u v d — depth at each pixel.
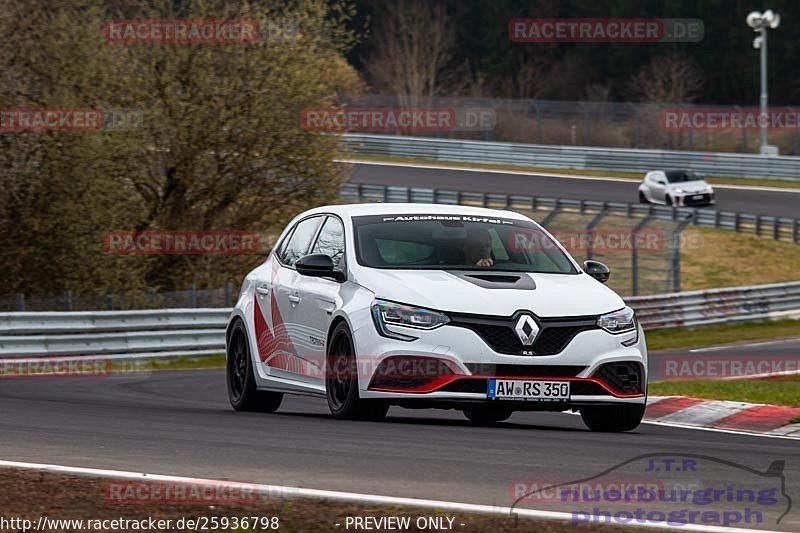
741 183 199.88
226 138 103.50
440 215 36.47
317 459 25.80
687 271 150.75
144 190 107.31
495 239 35.75
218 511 20.22
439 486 22.91
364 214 36.34
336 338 33.38
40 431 30.44
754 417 39.97
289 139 104.38
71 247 95.31
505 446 28.36
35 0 93.88
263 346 38.44
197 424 32.38
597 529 19.17
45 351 73.00
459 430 31.66
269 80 103.81
